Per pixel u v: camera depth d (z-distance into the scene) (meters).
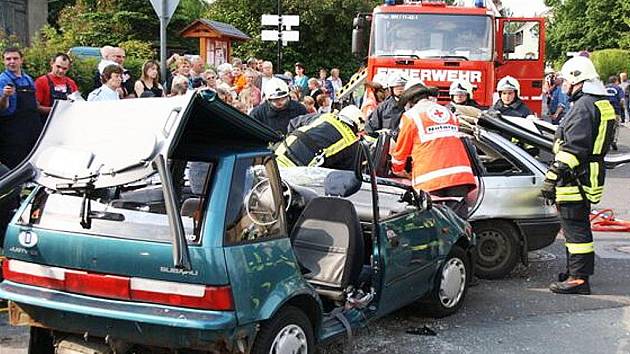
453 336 6.09
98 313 4.07
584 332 6.27
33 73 10.74
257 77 13.94
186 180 4.24
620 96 26.81
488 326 6.37
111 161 4.01
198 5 31.98
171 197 3.84
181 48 26.47
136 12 25.08
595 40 52.94
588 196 7.27
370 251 5.84
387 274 5.53
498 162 8.10
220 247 4.02
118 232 4.11
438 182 6.79
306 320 4.59
